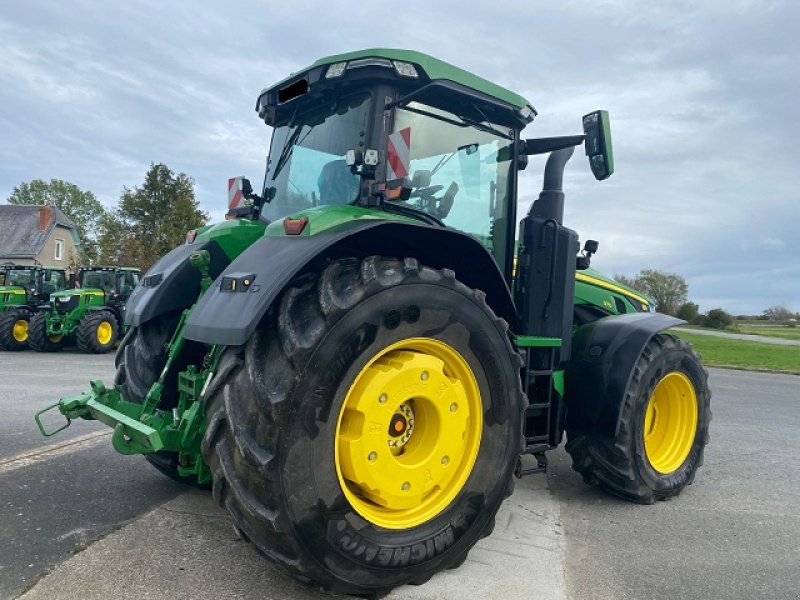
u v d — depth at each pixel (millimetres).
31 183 66062
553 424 3895
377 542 2504
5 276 16812
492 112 3645
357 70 3154
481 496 2842
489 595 2645
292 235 2684
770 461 5328
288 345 2334
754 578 2943
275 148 4031
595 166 3826
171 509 3451
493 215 3770
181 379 3043
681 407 4332
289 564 2342
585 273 5000
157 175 33938
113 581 2598
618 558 3111
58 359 12570
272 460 2268
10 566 2709
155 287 3594
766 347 23875
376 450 2518
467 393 2844
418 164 3346
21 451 4617
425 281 2641
